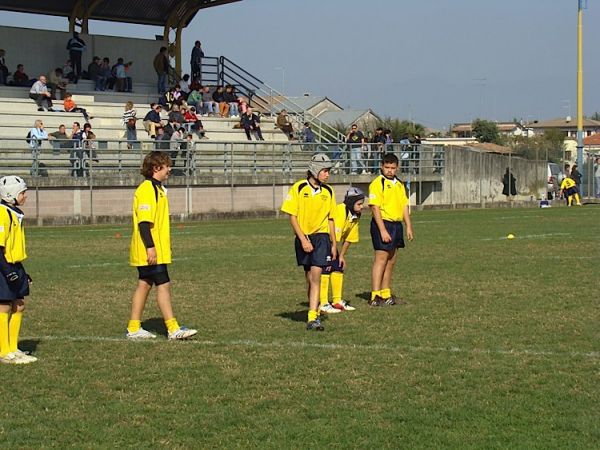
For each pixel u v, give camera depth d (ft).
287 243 78.95
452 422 24.31
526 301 43.80
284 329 37.42
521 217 116.98
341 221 41.83
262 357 31.96
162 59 153.58
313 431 23.57
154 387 28.04
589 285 49.42
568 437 23.06
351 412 25.21
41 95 131.75
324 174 37.14
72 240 83.35
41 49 150.71
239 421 24.49
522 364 30.42
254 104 165.17
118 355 32.60
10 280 30.94
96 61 150.10
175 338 35.22
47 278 54.85
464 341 34.35
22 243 31.55
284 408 25.70
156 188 34.83
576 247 71.92
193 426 24.09
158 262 34.86
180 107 139.13
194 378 29.09
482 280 51.83
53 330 37.65
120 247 75.87
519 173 168.04
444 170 156.66
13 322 31.76
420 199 153.07
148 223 34.55
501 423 24.17
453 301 44.19
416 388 27.61
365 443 22.65
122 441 22.99
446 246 73.26
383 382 28.32
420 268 57.77
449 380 28.48
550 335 35.32
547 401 26.07
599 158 178.29
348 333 36.35
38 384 28.60
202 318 40.24
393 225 43.39
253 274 56.18
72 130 122.62
